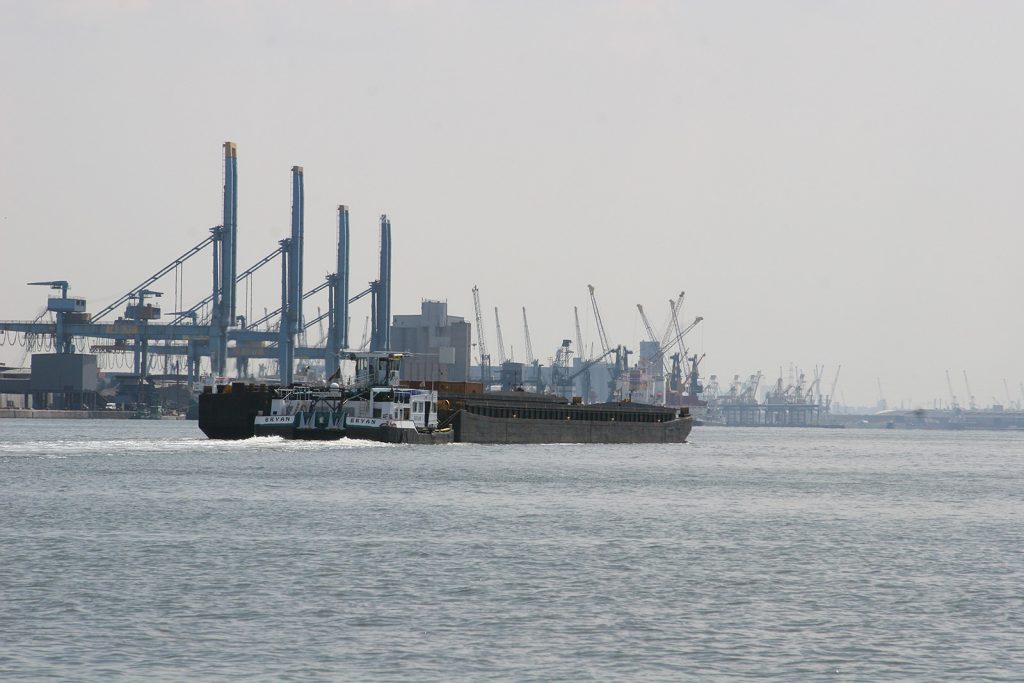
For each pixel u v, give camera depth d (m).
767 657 191.12
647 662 187.62
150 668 180.12
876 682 178.50
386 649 193.00
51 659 183.88
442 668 182.62
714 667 185.25
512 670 182.00
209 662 183.88
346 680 175.62
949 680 179.75
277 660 185.50
